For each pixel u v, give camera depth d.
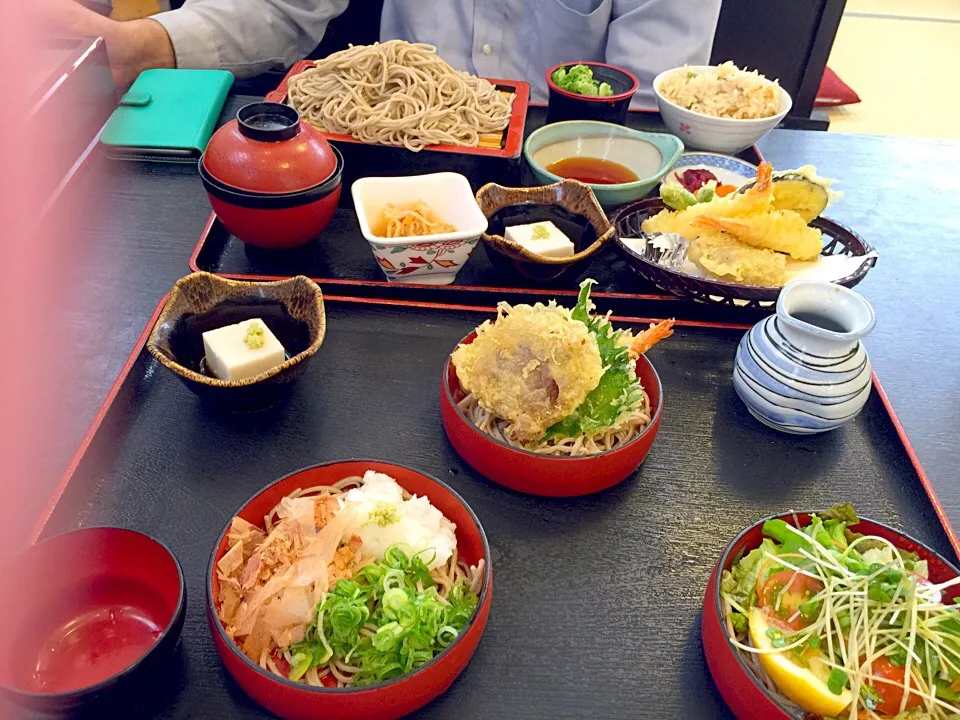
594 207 0.60
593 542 0.43
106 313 0.54
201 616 0.38
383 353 0.54
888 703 0.33
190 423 0.48
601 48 0.99
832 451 0.50
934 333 0.59
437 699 0.35
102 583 0.36
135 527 0.42
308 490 0.40
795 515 0.39
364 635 0.36
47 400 0.47
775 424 0.50
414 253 0.54
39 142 0.52
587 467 0.43
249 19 0.96
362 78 0.69
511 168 0.66
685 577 0.42
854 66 1.73
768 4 1.12
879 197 0.74
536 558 0.42
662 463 0.48
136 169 0.68
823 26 1.14
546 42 0.98
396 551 0.37
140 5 1.15
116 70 0.83
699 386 0.53
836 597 0.35
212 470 0.45
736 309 0.57
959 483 0.48
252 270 0.59
